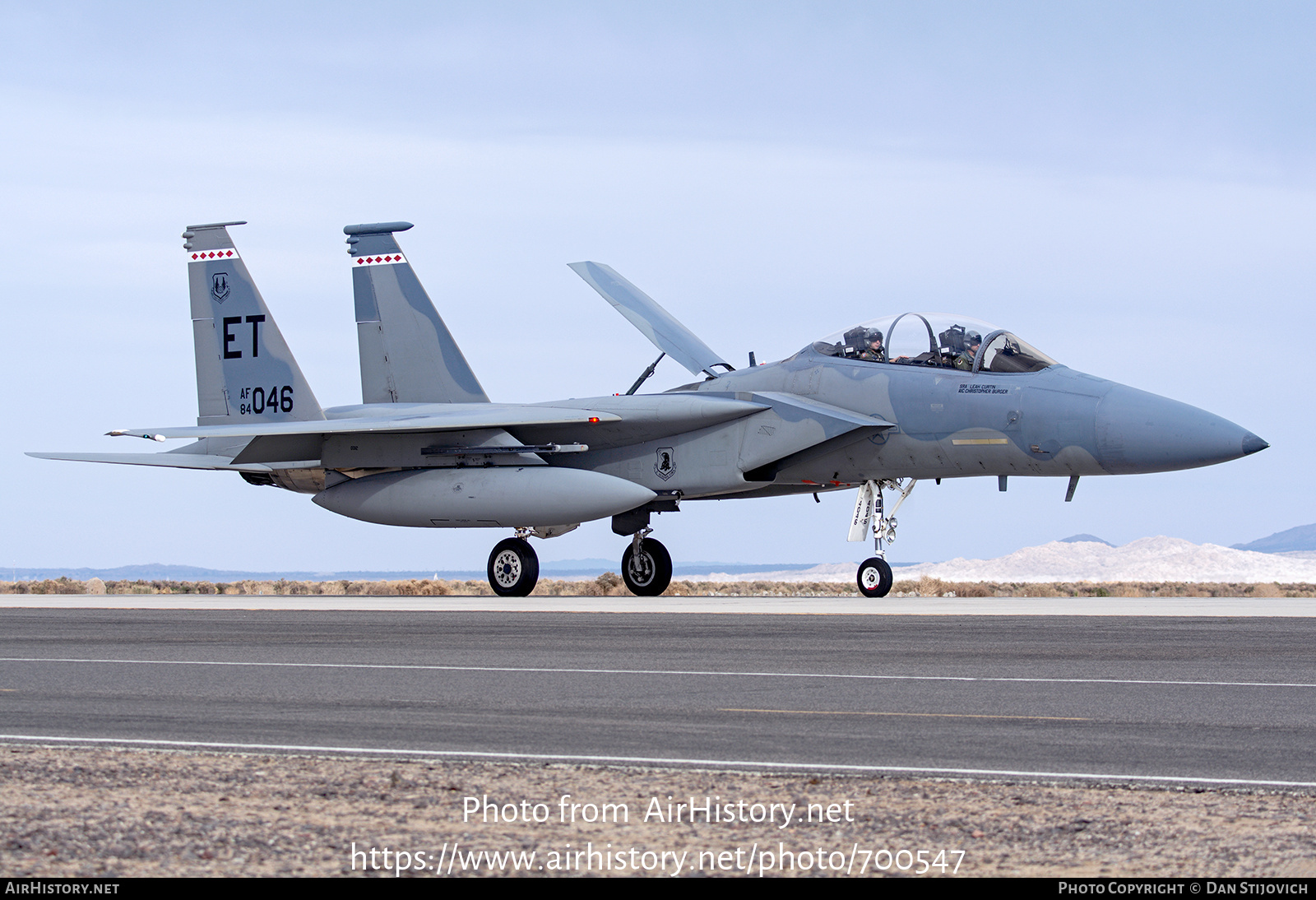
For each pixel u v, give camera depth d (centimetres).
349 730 3095
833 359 9019
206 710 3409
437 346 10994
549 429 9556
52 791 2452
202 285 10712
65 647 5144
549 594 11219
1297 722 3148
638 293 10644
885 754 2777
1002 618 6538
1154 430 7844
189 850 2069
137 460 10200
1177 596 12962
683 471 9144
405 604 8388
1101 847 2080
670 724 3158
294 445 9794
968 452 8406
